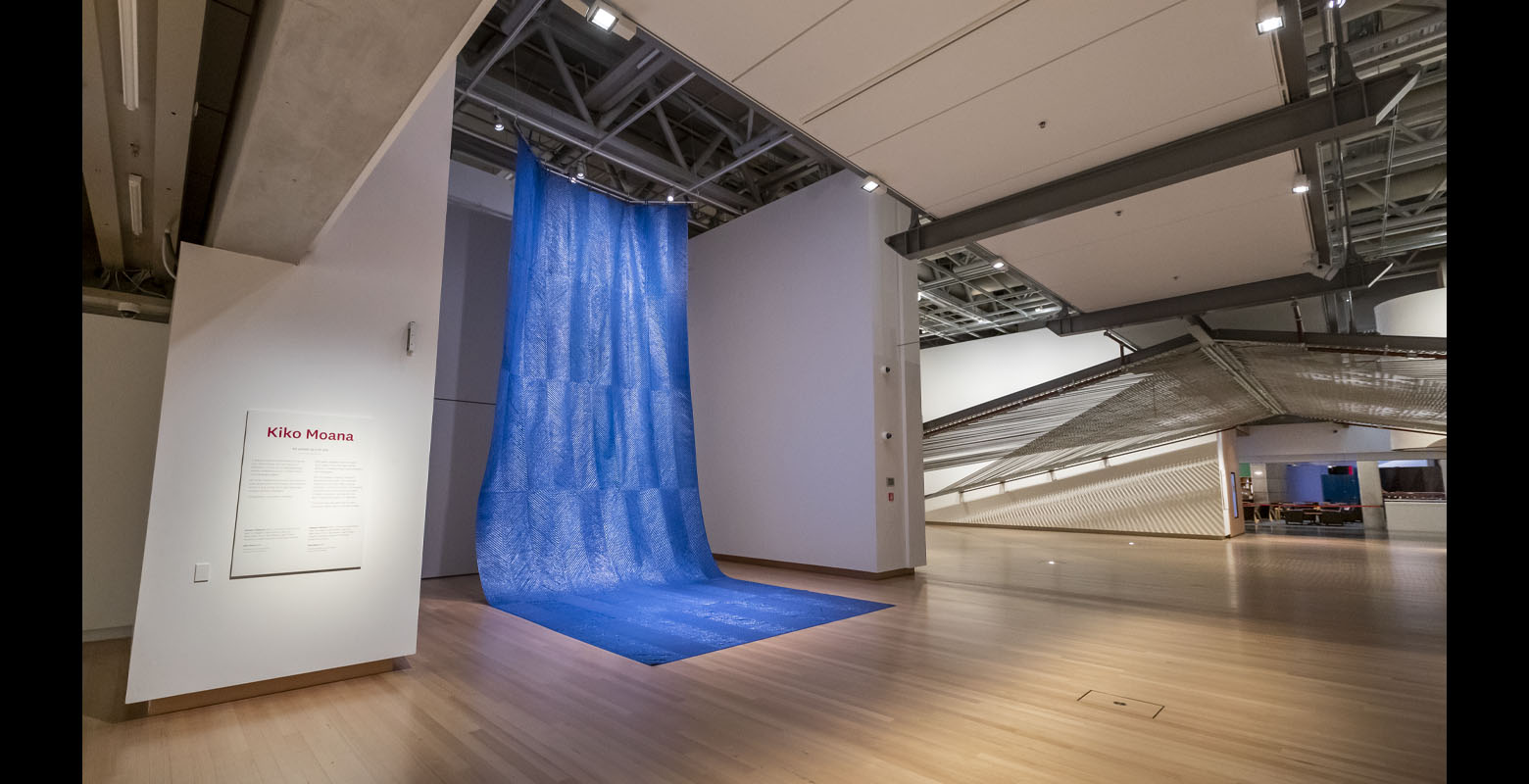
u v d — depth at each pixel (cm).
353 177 325
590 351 853
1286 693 408
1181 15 412
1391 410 1381
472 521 903
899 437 911
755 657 491
